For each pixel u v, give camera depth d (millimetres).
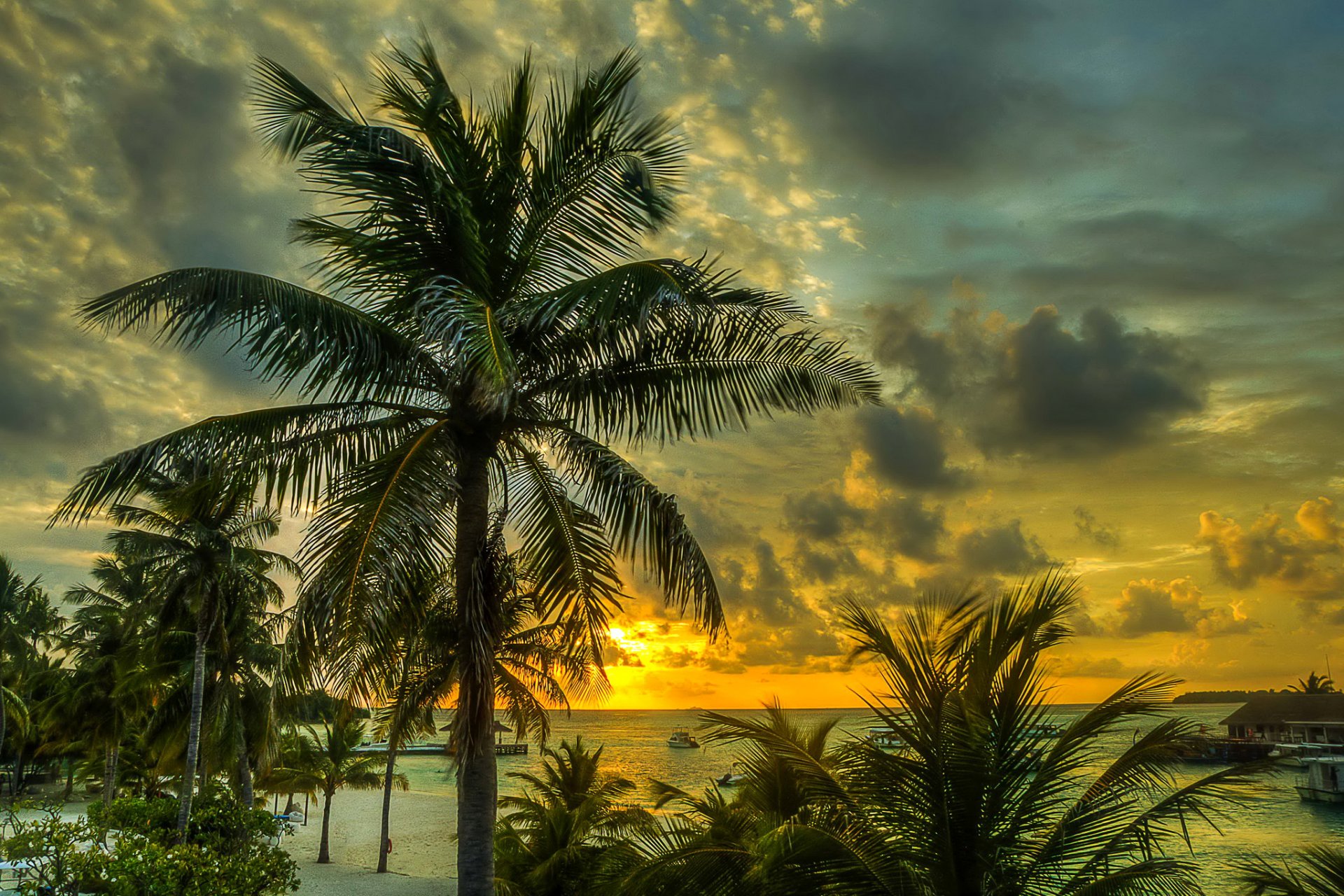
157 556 24094
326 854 38531
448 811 65438
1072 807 6984
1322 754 70062
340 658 7980
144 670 30719
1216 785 6504
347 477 8422
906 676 6945
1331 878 6793
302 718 31797
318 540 7980
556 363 9711
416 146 8430
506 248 9789
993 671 6980
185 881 14586
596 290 8148
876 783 7082
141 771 46750
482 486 9430
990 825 6949
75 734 40750
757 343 9773
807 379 10008
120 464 8078
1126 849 6602
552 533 10031
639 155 9352
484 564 9203
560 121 9453
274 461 8781
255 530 24688
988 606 7094
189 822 23172
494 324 7664
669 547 8938
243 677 30938
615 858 10789
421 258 9383
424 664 14414
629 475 9109
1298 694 81500
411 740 18828
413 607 9078
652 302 7730
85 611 37406
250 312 8148
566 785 22297
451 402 9305
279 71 8531
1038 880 6781
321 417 9094
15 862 14211
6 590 41500
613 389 9805
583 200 9703
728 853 8422
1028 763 7016
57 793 56375
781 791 10352
